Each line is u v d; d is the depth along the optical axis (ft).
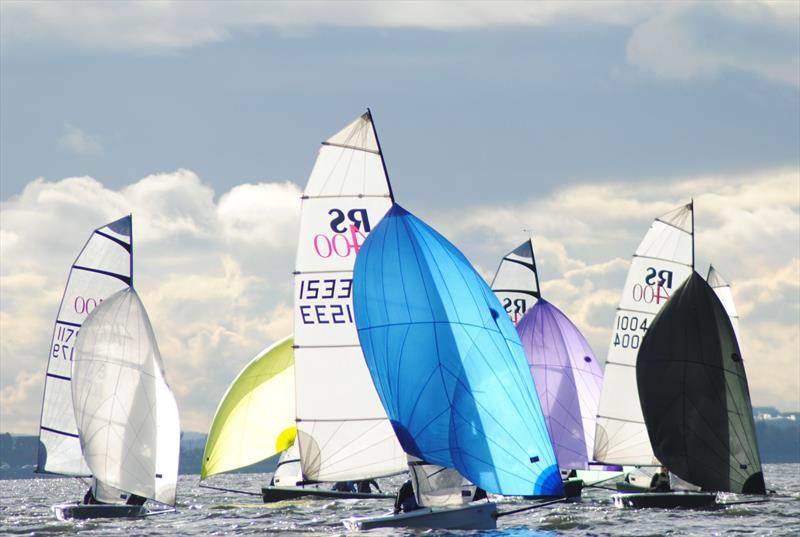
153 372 485.97
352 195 478.18
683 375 490.49
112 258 530.68
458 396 384.27
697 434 487.61
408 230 398.62
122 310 483.92
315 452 477.77
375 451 474.90
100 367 479.41
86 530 447.01
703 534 402.31
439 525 379.35
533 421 383.24
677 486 517.96
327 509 526.98
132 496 493.36
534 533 407.64
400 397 392.47
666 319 496.23
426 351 389.39
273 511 525.75
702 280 493.36
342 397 476.13
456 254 397.39
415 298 393.29
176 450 488.44
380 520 380.58
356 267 403.75
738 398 483.51
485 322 388.16
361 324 402.93
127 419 479.82
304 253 480.23
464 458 380.99
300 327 480.23
